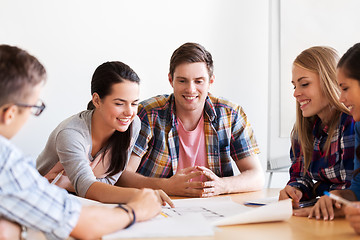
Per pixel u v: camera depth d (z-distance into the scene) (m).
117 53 2.60
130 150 1.67
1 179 0.76
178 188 1.55
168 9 2.70
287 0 2.82
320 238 0.89
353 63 1.10
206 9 2.79
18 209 0.78
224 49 2.83
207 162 1.85
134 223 0.94
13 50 0.80
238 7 2.85
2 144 0.77
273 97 2.86
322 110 1.46
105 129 1.54
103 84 1.46
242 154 1.86
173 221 0.99
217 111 1.85
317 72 1.41
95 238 0.86
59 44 2.47
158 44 2.69
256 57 2.89
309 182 1.48
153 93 2.69
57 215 0.81
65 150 1.44
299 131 1.51
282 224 1.02
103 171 1.63
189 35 2.76
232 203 1.28
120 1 2.60
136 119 1.67
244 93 2.88
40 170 1.64
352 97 1.11
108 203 1.28
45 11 2.44
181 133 1.84
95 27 2.55
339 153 1.41
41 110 0.85
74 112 2.51
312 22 2.83
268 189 1.75
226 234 0.91
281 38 2.83
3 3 2.36
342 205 1.11
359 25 2.83
